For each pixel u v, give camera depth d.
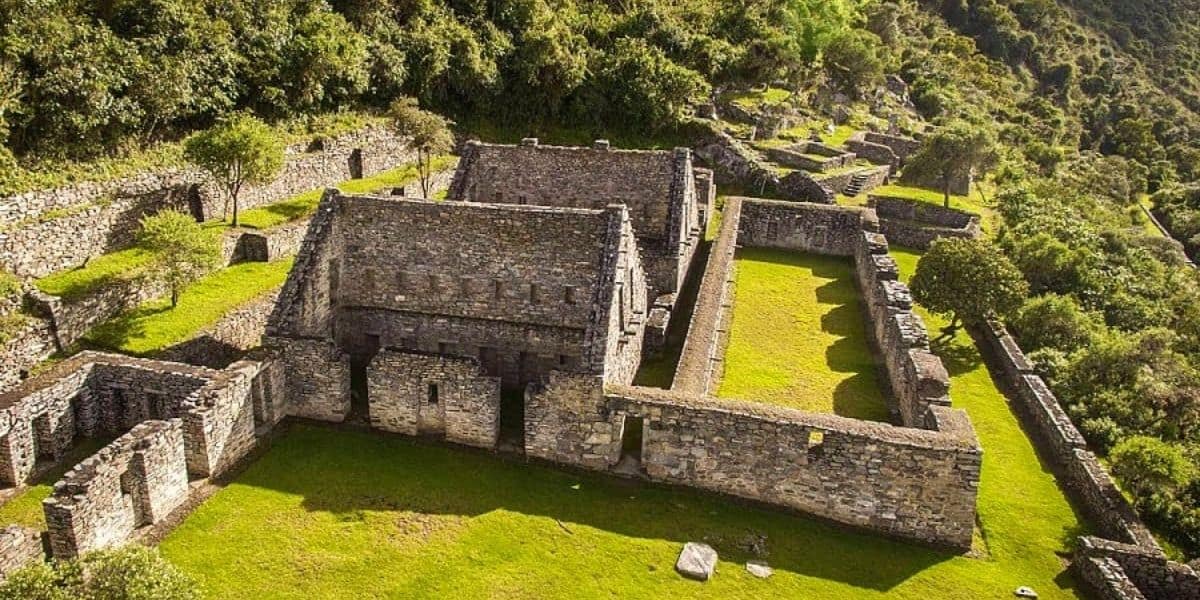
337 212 31.48
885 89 108.94
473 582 21.72
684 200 41.16
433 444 28.17
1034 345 39.75
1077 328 39.78
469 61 68.50
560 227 30.14
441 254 31.25
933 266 40.28
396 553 22.64
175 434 23.75
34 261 34.72
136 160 41.94
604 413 26.09
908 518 24.47
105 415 27.81
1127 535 24.27
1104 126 141.00
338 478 25.97
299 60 52.78
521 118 73.50
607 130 75.06
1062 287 47.75
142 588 15.85
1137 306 46.31
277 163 42.44
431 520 24.12
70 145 39.16
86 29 40.00
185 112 45.22
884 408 31.89
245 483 25.45
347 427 29.05
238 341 35.09
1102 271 49.94
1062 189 78.06
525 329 31.34
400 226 31.34
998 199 66.44
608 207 30.05
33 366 30.52
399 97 61.28
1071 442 29.59
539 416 26.61
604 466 26.84
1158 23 185.50
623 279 29.25
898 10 147.00
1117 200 92.81
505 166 42.84
